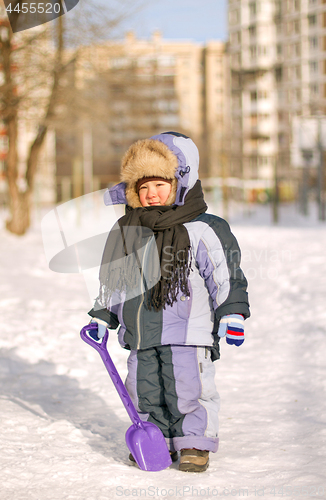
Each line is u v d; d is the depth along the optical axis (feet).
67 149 103.14
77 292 29.14
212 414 9.16
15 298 26.58
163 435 9.27
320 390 13.20
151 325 8.96
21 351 17.25
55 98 57.11
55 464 9.20
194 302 9.01
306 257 41.01
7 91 53.16
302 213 109.09
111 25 55.16
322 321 20.79
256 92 248.93
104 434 10.82
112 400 13.03
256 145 247.91
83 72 60.49
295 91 236.63
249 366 15.70
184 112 234.58
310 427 10.96
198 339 8.95
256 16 247.50
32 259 43.34
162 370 9.11
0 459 9.32
